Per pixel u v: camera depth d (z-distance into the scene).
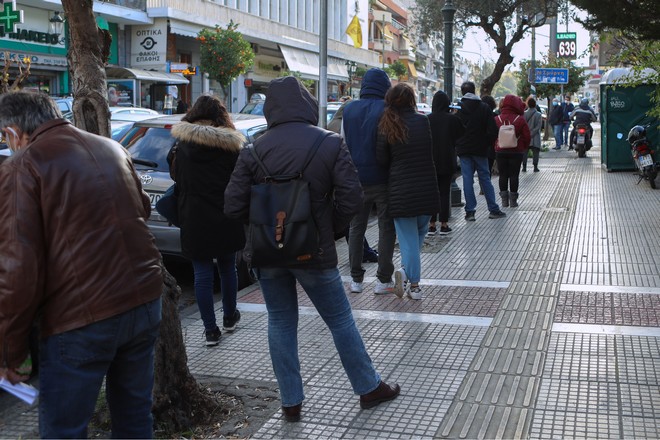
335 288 4.06
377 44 66.69
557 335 5.34
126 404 3.10
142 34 29.53
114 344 2.90
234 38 28.48
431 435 3.85
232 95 37.25
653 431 3.78
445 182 9.35
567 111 27.30
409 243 6.38
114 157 3.02
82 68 4.10
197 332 5.82
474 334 5.43
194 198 5.29
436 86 100.44
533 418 3.99
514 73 32.38
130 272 2.93
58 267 2.78
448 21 12.23
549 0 24.91
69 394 2.81
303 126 3.93
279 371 4.08
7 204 2.71
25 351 2.70
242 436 3.93
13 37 22.77
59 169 2.80
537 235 9.23
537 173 17.27
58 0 23.50
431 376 4.64
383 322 5.81
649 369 4.62
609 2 10.66
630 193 12.85
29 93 2.96
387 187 6.47
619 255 7.88
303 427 4.01
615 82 12.85
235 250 5.45
